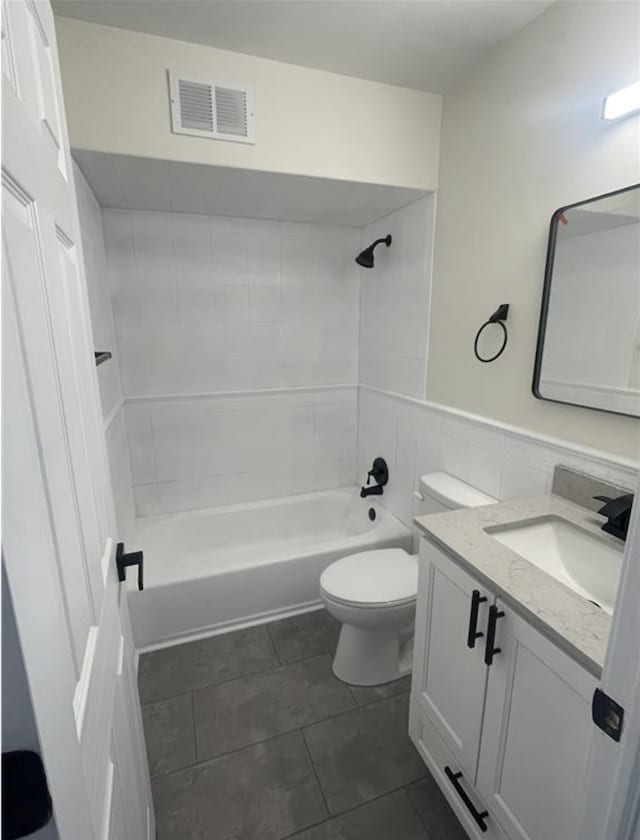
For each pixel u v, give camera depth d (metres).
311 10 1.33
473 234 1.70
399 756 1.40
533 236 1.42
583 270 1.25
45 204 0.57
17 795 0.34
